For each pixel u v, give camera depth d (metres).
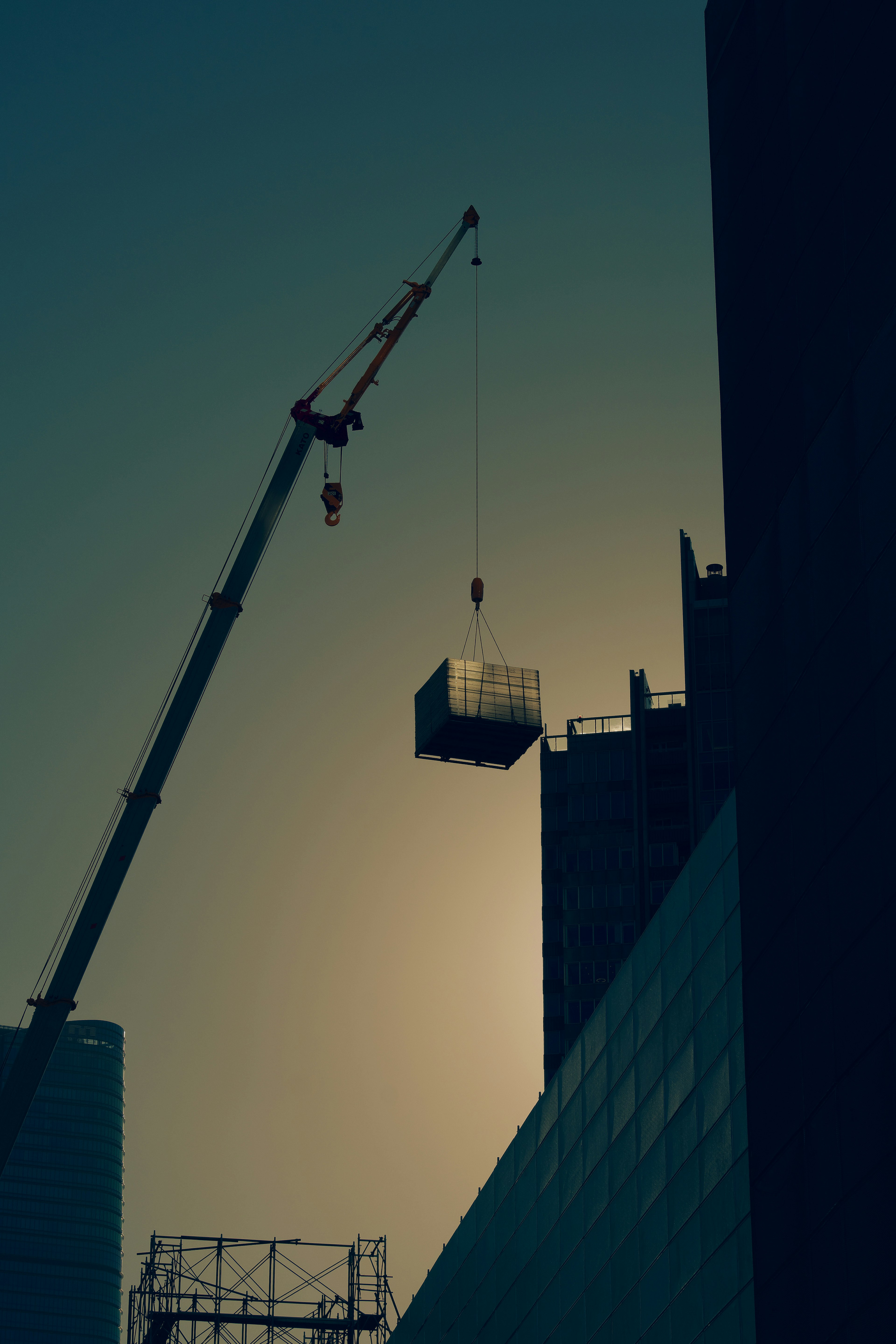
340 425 97.06
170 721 91.94
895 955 38.78
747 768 49.81
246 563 94.75
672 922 63.31
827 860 43.41
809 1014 43.22
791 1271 42.16
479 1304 85.50
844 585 44.53
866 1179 38.56
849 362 46.25
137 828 90.50
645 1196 63.28
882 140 45.69
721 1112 55.72
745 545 52.28
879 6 46.78
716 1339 53.84
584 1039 74.25
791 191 51.88
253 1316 146.00
